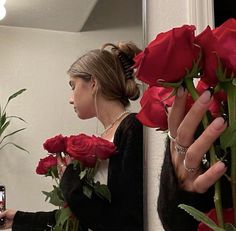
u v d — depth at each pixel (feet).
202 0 2.79
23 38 3.43
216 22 2.73
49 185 3.23
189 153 1.18
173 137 1.29
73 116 3.37
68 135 3.33
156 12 3.28
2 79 3.35
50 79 3.40
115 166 3.25
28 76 3.39
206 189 1.21
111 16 3.49
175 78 1.12
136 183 3.25
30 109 3.35
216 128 1.12
